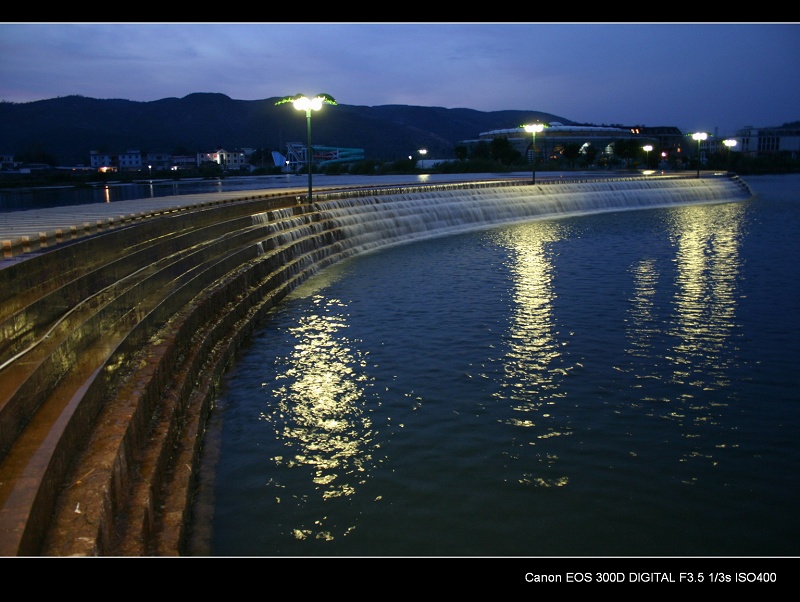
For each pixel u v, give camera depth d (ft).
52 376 29.22
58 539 20.68
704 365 49.98
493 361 50.88
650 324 61.16
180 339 43.57
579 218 160.56
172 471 31.09
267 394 44.86
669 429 39.06
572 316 63.82
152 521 26.18
